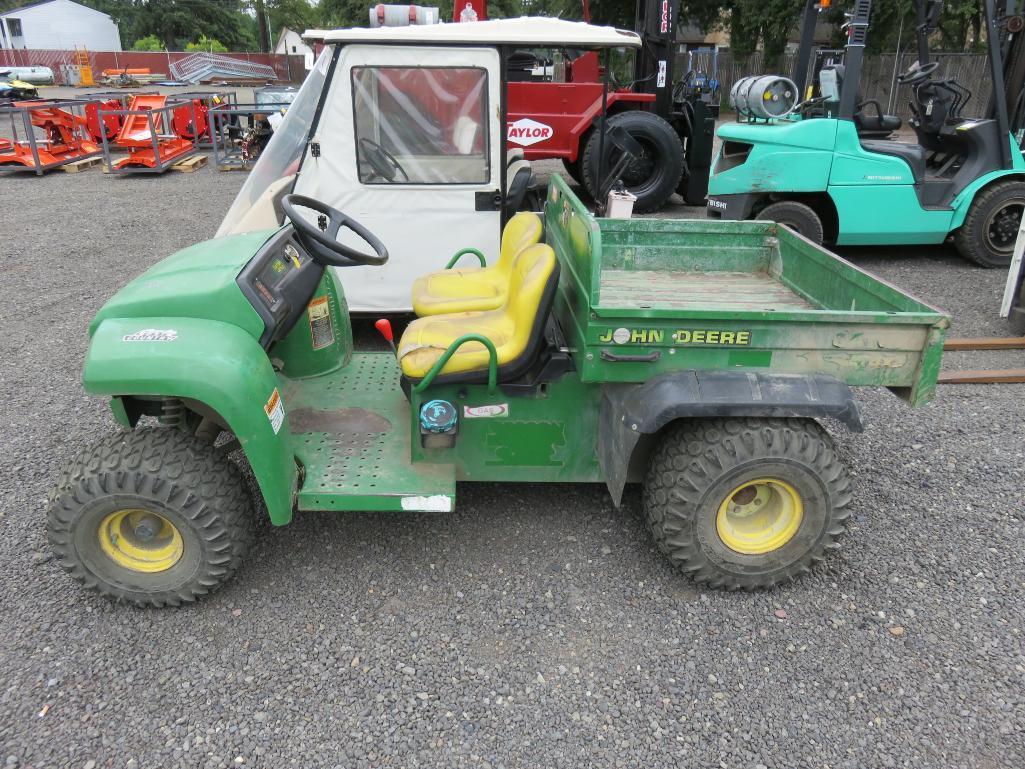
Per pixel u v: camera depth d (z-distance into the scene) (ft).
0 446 12.64
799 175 22.11
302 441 9.96
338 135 14.64
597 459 9.96
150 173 41.45
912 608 9.19
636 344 8.64
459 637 8.61
